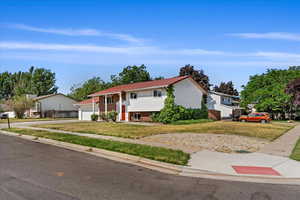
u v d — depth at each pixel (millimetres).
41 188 5395
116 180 6113
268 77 42750
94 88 61969
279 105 36312
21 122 31156
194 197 5004
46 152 9992
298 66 47719
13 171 6824
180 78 27094
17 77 84188
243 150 9945
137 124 23406
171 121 24906
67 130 18031
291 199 4949
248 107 43812
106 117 30641
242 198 4980
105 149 10047
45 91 77250
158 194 5148
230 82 67125
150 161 7988
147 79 58031
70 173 6707
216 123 24234
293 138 13891
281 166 7480
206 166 7449
